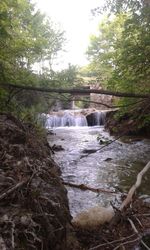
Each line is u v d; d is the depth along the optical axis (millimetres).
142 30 8383
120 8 9188
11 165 3936
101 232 4285
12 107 7914
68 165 9023
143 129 13484
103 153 10789
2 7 7301
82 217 4539
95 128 19375
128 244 4012
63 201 4355
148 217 4824
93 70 24906
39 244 2926
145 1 8125
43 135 9641
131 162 9461
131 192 5039
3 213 2932
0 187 3293
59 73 11633
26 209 3070
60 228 3324
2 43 7668
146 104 7008
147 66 8461
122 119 12930
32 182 3723
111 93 5781
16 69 8375
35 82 8859
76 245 3775
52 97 8688
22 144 5055
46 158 5734
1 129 5125
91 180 7625
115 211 4867
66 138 14766
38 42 10758
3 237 2648
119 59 8781
